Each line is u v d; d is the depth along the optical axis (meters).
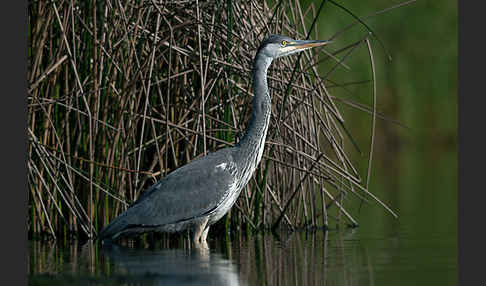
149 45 14.08
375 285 8.98
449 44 32.44
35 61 13.00
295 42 13.50
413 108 30.98
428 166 24.67
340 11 30.30
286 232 14.52
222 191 12.77
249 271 10.03
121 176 13.34
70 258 11.27
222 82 14.23
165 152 14.03
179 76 14.14
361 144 29.12
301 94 14.71
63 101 13.58
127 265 10.53
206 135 13.81
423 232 13.36
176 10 13.80
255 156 13.25
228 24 13.40
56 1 13.38
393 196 18.53
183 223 12.77
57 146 13.55
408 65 31.55
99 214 13.52
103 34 12.97
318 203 18.03
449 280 9.16
